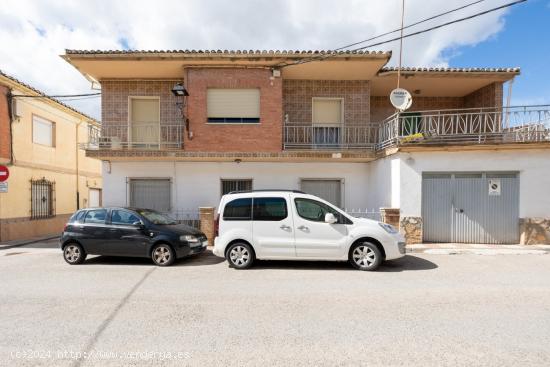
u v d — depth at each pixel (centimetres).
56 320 416
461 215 939
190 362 312
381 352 331
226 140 1030
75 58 970
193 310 450
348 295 514
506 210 927
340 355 324
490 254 825
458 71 1090
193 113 1023
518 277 619
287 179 1146
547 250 848
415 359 316
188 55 976
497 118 1023
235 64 1017
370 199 1155
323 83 1150
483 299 493
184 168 1134
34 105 1355
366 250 677
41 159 1402
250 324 401
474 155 921
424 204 945
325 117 1162
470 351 333
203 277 631
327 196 1170
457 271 666
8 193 1205
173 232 741
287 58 991
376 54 960
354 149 1103
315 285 571
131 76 1112
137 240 739
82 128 1733
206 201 1136
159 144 1076
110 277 634
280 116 1031
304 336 367
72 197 1647
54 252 942
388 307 460
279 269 694
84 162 1764
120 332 379
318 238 684
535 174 907
